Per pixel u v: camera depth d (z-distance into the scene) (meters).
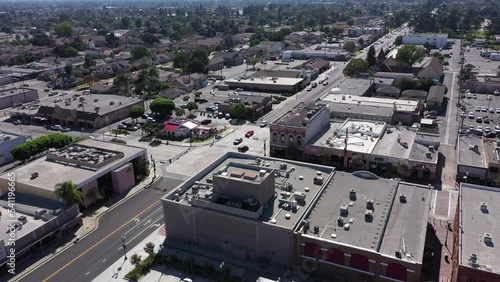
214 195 87.12
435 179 115.38
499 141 125.31
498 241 71.81
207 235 88.25
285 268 81.69
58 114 173.50
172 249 89.38
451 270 78.50
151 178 121.38
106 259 86.31
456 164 123.19
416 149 122.75
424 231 78.31
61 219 93.19
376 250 72.75
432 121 151.88
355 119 150.00
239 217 82.31
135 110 168.50
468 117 157.62
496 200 85.31
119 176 111.94
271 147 135.12
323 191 92.19
